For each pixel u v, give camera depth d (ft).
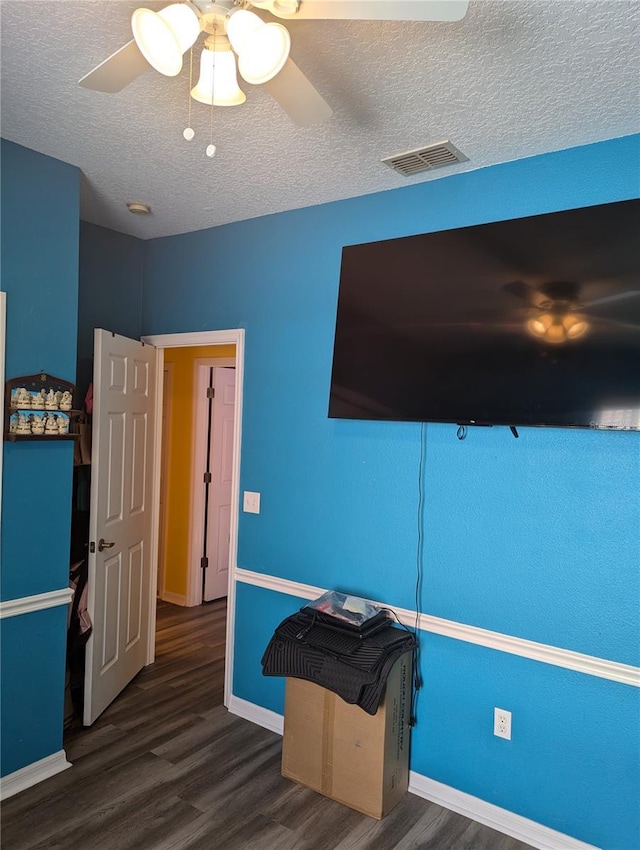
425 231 8.37
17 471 7.88
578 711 7.07
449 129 6.89
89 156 8.03
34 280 8.04
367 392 8.46
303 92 4.88
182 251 11.46
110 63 4.55
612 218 6.64
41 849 6.86
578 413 6.73
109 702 10.34
